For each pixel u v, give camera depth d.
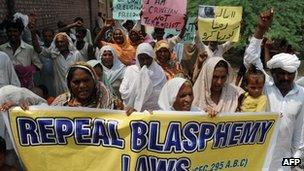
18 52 5.71
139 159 3.28
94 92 3.42
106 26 7.84
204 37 6.16
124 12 8.17
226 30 6.09
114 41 7.53
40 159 3.25
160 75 5.25
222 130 3.39
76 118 3.22
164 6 6.38
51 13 10.90
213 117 3.32
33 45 6.34
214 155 3.42
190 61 7.06
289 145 3.82
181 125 3.28
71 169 3.28
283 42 6.41
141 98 4.92
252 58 4.05
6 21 6.40
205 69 3.76
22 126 3.20
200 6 6.13
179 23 6.42
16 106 3.20
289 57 3.63
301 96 3.76
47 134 3.22
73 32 8.90
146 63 5.11
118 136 3.25
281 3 12.98
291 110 3.73
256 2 12.89
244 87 4.12
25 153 3.25
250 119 3.43
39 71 6.38
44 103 3.48
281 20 12.84
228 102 3.78
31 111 3.18
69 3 13.73
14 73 4.43
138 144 3.26
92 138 3.25
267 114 3.47
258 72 3.80
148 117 3.23
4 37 6.37
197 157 3.36
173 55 6.82
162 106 3.54
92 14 20.14
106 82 5.47
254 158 3.54
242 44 12.59
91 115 3.23
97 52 7.52
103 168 3.29
